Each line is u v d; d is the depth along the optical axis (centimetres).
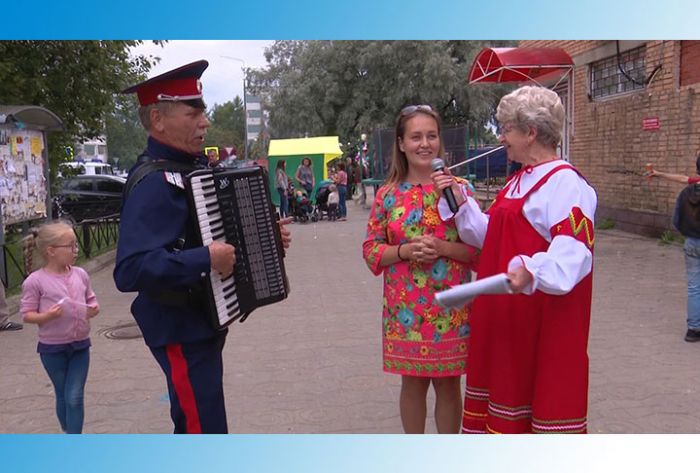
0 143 945
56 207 1555
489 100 2989
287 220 306
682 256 968
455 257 320
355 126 2967
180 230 271
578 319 259
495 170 2003
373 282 916
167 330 278
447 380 341
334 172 2189
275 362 574
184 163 287
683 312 678
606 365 529
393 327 332
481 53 1268
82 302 405
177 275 259
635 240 1120
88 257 1186
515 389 269
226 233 280
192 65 279
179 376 280
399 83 2798
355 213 2102
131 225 263
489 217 287
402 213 326
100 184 1988
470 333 295
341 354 590
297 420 451
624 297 744
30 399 511
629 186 1200
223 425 291
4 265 880
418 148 324
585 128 1339
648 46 1117
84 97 1344
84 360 411
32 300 393
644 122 1140
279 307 773
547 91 274
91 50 1273
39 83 1220
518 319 267
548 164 268
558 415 256
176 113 279
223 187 280
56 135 1349
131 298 885
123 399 502
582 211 253
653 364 528
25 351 634
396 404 475
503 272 269
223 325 277
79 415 409
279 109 3212
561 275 243
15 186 992
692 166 1030
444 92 2778
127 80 1399
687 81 1043
